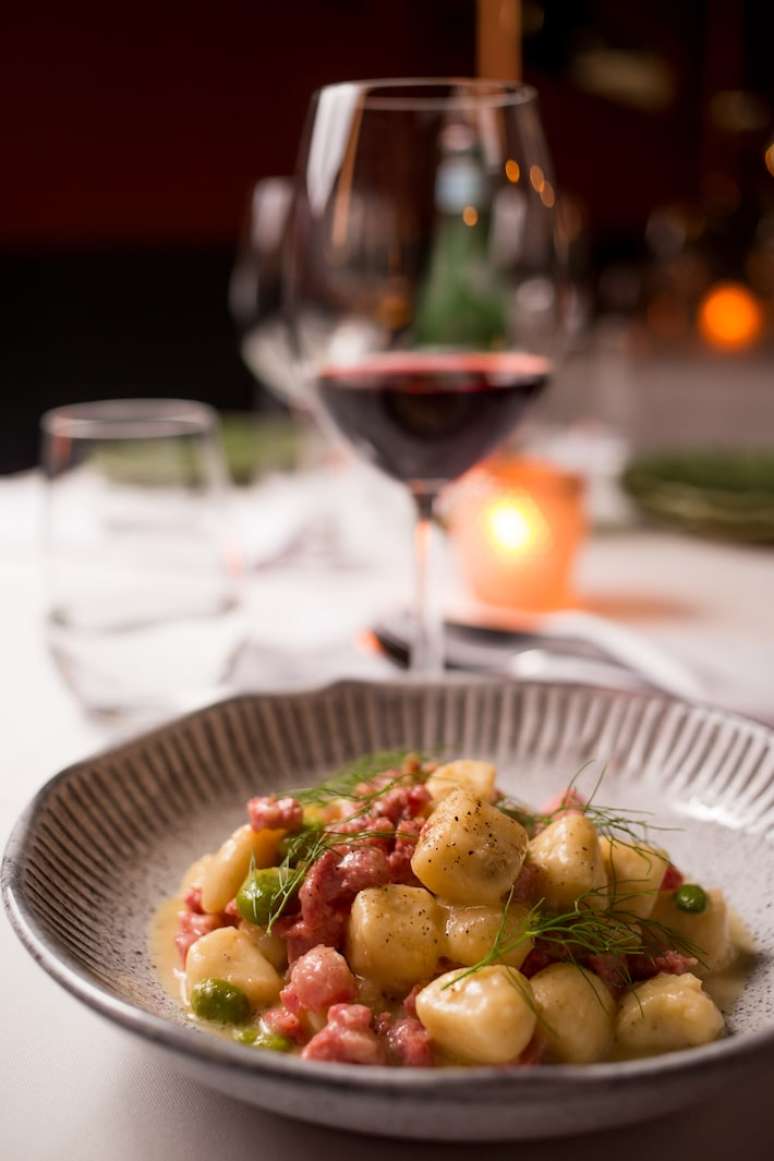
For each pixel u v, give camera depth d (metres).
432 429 0.60
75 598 0.62
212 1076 0.36
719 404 1.72
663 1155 0.39
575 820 0.45
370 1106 0.34
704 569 0.83
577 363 1.61
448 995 0.40
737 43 2.93
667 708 0.55
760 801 0.51
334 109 0.62
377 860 0.44
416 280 0.67
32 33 1.90
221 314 2.22
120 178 2.06
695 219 1.96
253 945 0.44
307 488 0.93
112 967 0.44
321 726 0.55
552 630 0.67
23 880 0.43
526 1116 0.35
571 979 0.41
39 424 2.09
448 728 0.56
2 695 0.67
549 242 0.63
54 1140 0.40
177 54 2.06
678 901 0.45
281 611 0.76
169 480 0.63
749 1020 0.42
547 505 0.75
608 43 2.59
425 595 0.63
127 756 0.51
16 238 1.99
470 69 2.48
